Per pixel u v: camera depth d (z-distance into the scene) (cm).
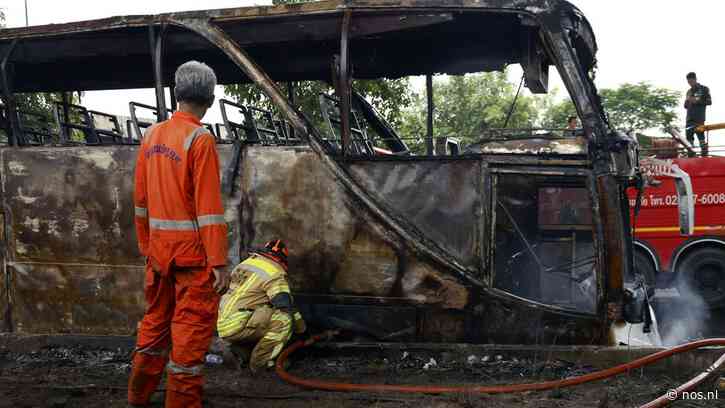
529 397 366
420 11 436
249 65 456
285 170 449
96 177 476
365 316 441
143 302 471
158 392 384
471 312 427
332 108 587
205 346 327
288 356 441
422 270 431
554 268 523
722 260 912
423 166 431
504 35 507
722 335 759
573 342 419
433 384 399
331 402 364
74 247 480
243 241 456
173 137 328
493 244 425
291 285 450
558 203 542
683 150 957
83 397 374
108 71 614
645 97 2964
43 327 486
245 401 368
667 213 941
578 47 474
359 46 551
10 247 489
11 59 513
